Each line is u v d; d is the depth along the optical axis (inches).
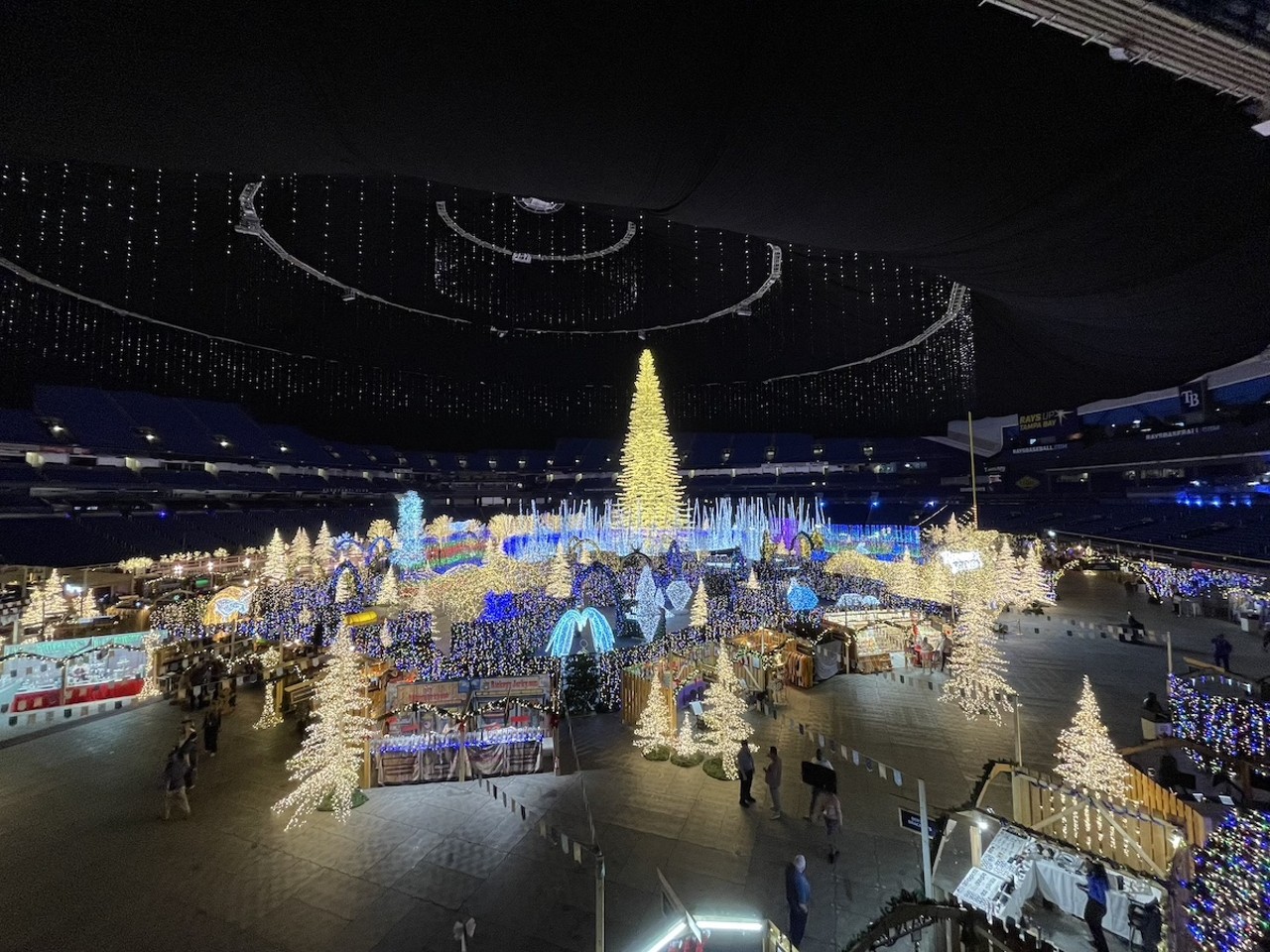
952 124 249.6
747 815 340.8
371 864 299.3
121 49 191.8
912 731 459.2
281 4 184.4
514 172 311.1
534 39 206.2
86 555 1033.5
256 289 1267.2
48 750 438.3
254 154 280.7
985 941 196.7
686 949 228.4
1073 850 273.6
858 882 281.1
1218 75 175.6
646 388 1045.2
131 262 1054.4
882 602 840.9
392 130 265.7
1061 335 812.0
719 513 1521.9
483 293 1482.5
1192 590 884.0
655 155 286.8
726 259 1306.6
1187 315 525.3
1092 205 305.1
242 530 1405.0
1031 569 848.9
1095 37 167.2
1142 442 1243.2
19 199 812.6
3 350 1197.7
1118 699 519.5
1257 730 343.0
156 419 1456.7
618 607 837.2
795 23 201.2
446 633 642.8
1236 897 164.7
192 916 262.2
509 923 256.2
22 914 263.4
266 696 533.0
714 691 410.9
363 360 1736.0
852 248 411.2
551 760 402.3
